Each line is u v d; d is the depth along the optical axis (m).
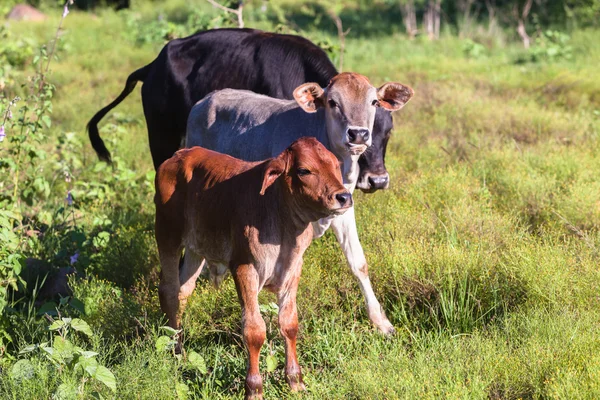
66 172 10.39
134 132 14.32
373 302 7.14
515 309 7.00
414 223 8.53
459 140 12.52
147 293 7.74
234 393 6.26
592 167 10.59
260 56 9.01
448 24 27.11
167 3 33.75
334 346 6.70
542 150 11.62
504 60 20.89
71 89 17.92
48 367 6.21
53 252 9.22
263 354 6.75
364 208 8.98
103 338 6.85
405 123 13.94
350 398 5.94
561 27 25.02
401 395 5.71
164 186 6.68
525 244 7.98
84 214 10.27
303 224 5.88
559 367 5.84
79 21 29.28
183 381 6.41
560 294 6.93
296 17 28.56
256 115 7.86
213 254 6.41
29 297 8.46
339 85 6.88
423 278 7.42
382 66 20.08
